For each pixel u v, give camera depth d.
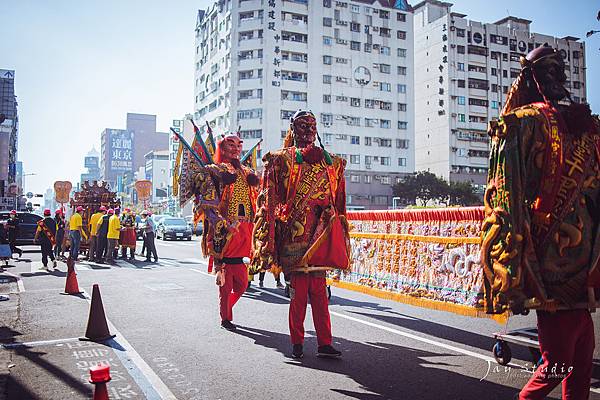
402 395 3.79
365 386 4.01
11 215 17.52
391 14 73.62
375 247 6.95
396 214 6.54
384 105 72.56
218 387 4.02
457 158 74.94
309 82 68.25
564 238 2.42
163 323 6.48
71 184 25.56
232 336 5.77
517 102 2.77
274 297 8.80
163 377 4.29
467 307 5.22
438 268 5.73
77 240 16.34
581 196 2.46
